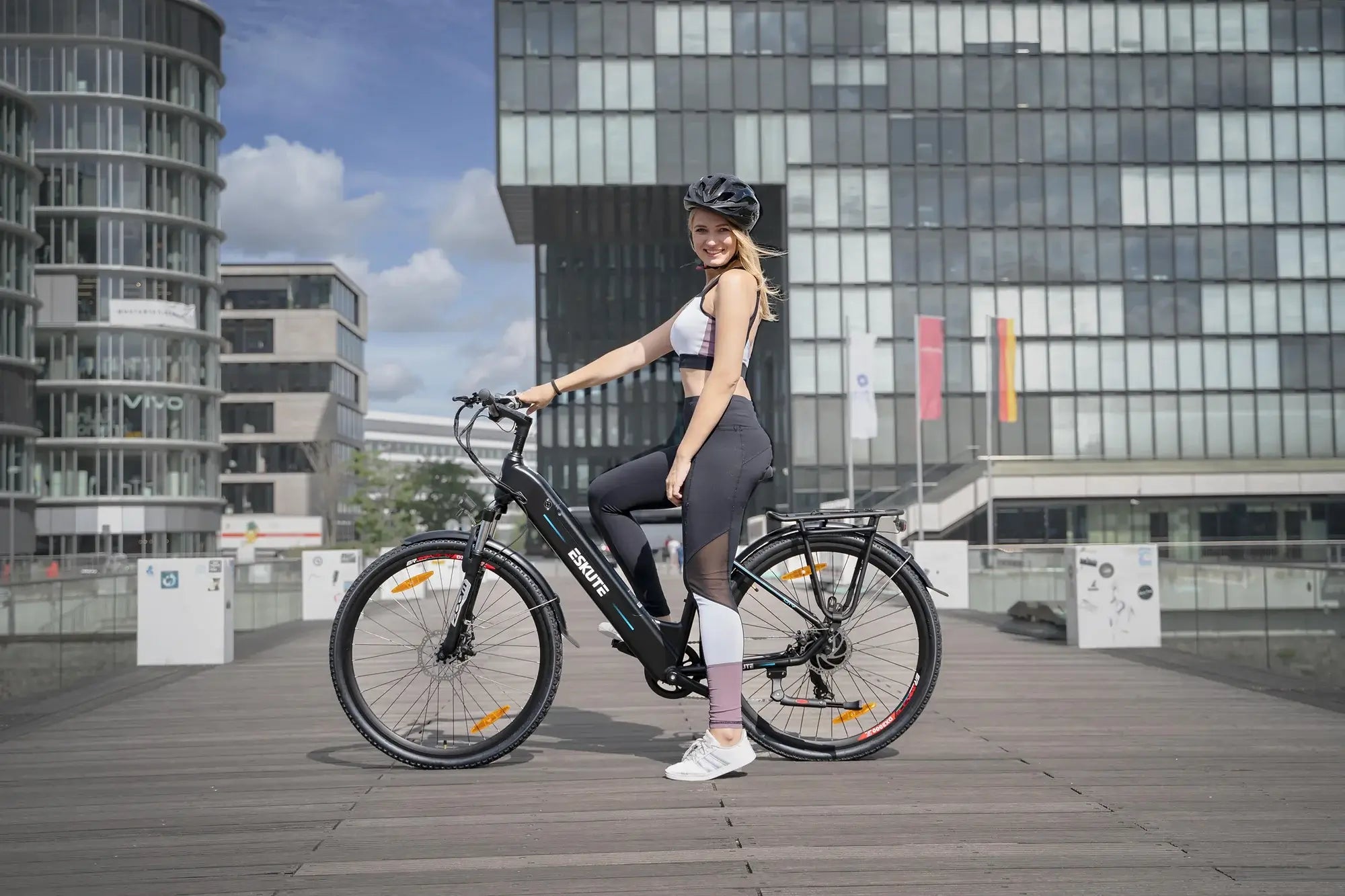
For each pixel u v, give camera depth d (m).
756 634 3.96
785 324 45.94
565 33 46.12
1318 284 45.75
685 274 66.94
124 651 10.42
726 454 3.74
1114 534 44.88
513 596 3.93
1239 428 45.59
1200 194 45.94
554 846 2.91
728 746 3.68
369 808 3.35
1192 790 3.48
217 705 5.83
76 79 58.28
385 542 73.88
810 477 45.47
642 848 2.88
